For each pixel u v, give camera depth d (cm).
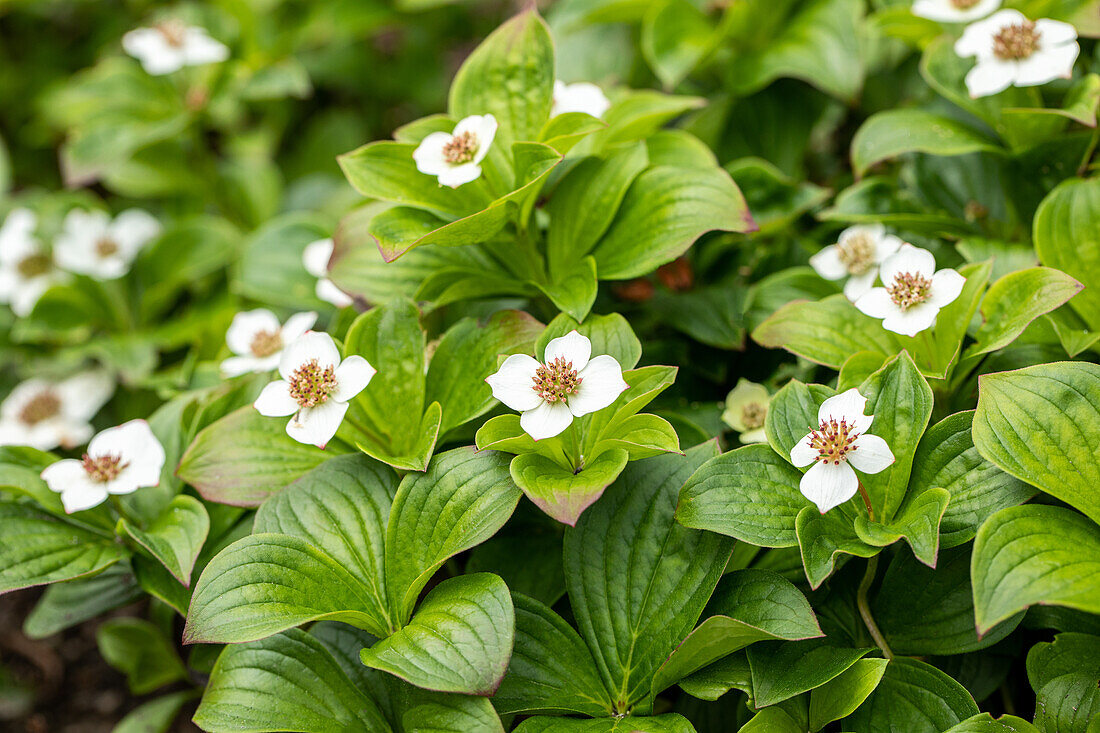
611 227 53
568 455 49
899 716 48
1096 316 51
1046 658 48
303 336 50
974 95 53
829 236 57
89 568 51
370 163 52
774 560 50
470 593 47
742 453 48
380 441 51
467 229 50
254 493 51
